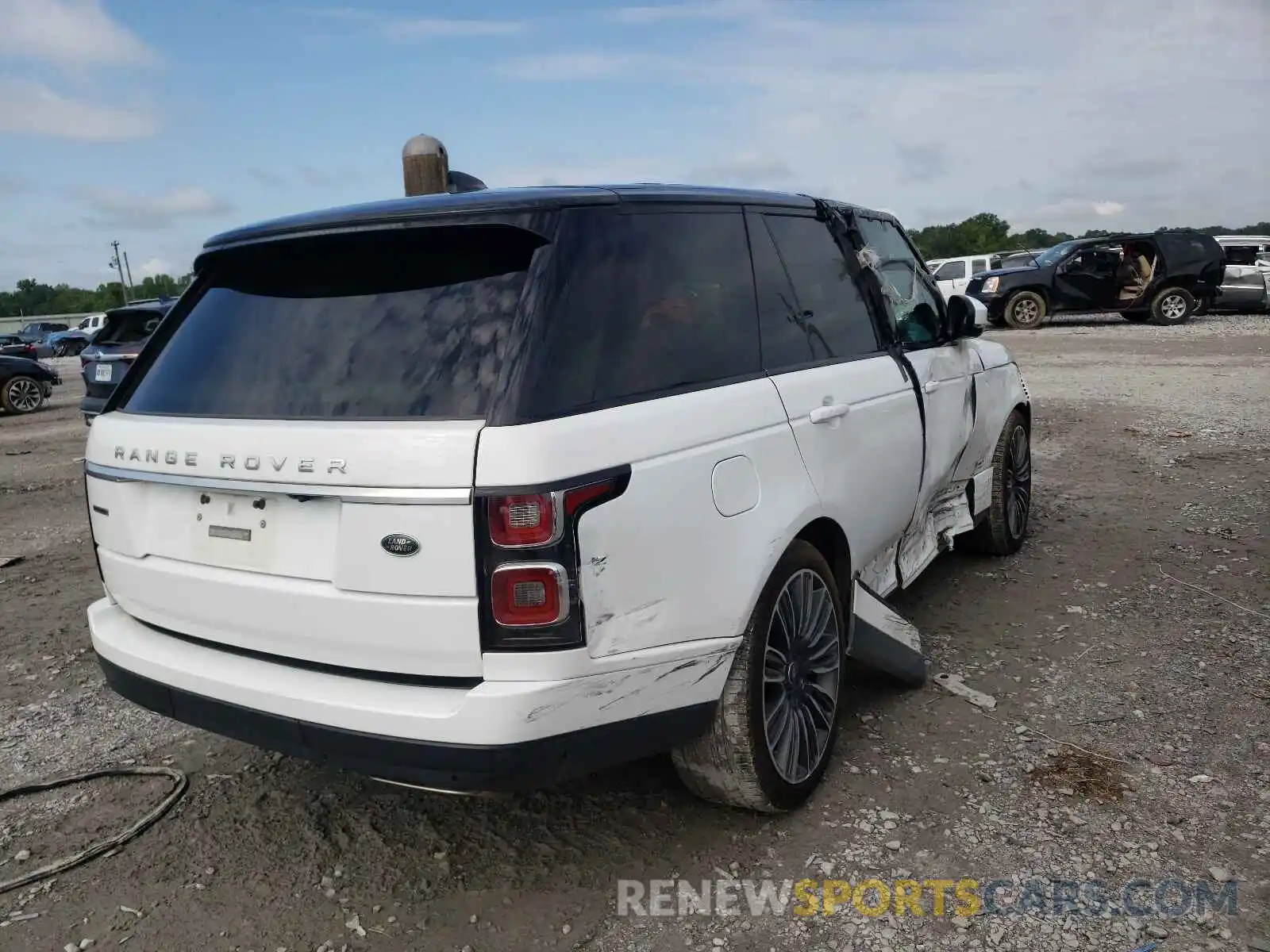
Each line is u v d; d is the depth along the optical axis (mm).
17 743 3777
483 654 2244
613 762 2486
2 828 3154
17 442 12984
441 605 2242
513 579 2195
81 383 24297
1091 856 2709
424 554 2229
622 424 2393
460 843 2945
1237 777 3066
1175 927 2418
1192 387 11727
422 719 2250
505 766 2248
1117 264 20594
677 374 2660
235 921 2633
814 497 3029
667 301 2721
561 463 2223
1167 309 20500
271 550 2486
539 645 2230
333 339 2561
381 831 3037
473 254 2510
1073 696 3697
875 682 3926
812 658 3096
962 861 2725
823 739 3131
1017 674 3930
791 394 3029
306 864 2881
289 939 2555
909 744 3393
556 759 2326
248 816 3156
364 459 2270
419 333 2441
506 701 2217
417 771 2297
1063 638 4262
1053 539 5762
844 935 2465
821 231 3695
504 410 2240
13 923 2656
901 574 4125
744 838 2898
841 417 3264
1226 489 6652
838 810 3008
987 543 5375
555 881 2738
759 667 2783
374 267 2635
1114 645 4152
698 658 2588
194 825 3113
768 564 2760
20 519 7961
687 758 2826
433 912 2633
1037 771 3162
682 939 2482
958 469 4582
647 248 2715
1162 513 6152
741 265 3100
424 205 2535
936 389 4145
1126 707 3582
